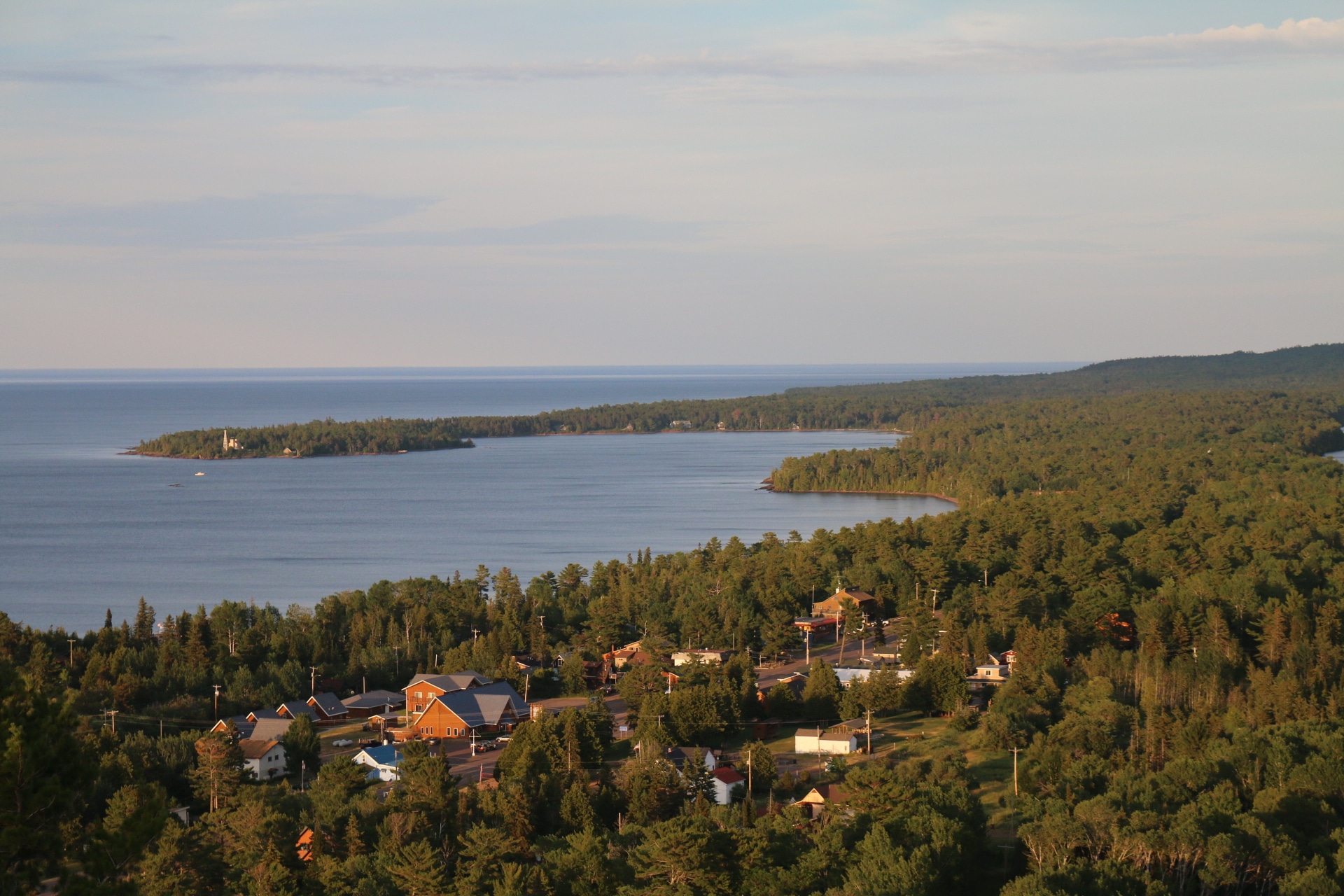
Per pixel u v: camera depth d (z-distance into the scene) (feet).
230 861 258.78
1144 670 403.54
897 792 271.28
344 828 281.54
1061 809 272.10
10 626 481.46
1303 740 312.29
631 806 301.02
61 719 123.65
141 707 431.84
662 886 237.45
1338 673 403.75
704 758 340.59
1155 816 253.24
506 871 240.73
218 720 419.95
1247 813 262.26
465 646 510.17
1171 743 329.11
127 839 122.83
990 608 523.29
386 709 458.50
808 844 262.06
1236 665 427.33
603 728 377.09
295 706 442.09
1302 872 235.61
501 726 421.59
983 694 431.84
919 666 419.13
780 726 406.21
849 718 405.80
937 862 242.99
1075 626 496.64
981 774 330.13
